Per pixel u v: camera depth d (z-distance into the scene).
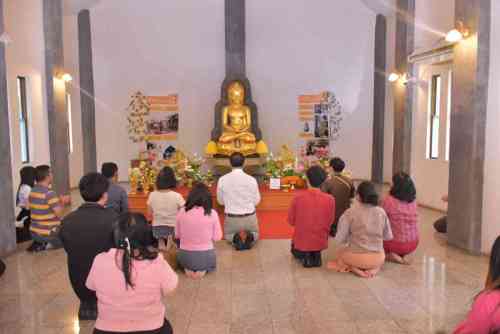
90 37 9.33
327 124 9.68
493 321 1.36
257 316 2.99
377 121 9.47
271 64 9.57
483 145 4.32
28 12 6.42
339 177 4.82
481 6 4.21
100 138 9.61
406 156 7.52
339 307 3.13
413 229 4.03
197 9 9.42
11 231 4.52
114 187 4.09
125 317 1.77
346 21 9.48
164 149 9.69
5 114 4.48
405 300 3.24
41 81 6.81
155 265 1.81
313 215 3.90
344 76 9.59
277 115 9.66
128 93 9.55
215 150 8.54
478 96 4.28
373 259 3.68
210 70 9.53
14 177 5.95
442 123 6.65
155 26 9.44
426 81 7.04
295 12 9.48
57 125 7.07
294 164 7.00
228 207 4.66
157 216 4.29
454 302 3.20
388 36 9.20
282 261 4.20
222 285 3.57
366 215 3.69
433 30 6.73
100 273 1.79
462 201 4.52
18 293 3.45
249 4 9.43
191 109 9.62
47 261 4.27
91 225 2.63
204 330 2.79
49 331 2.80
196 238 3.68
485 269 3.93
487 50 4.25
